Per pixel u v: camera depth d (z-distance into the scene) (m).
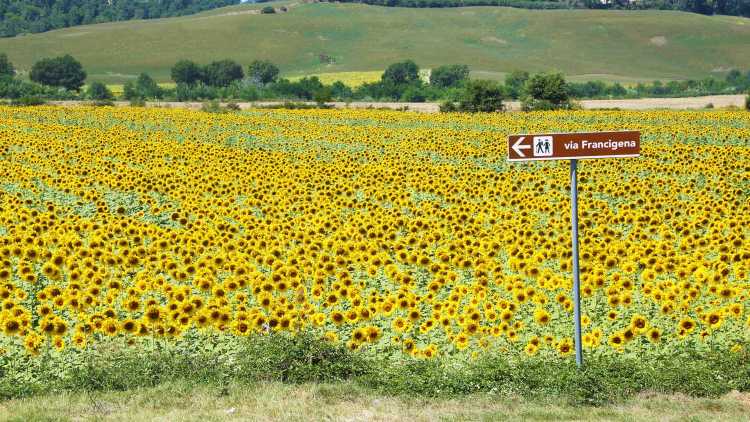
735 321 14.92
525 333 14.71
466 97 80.44
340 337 14.85
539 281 16.09
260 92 136.25
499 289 16.53
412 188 30.30
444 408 12.16
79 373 13.23
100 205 26.11
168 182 29.84
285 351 13.75
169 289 15.84
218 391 12.74
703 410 12.02
